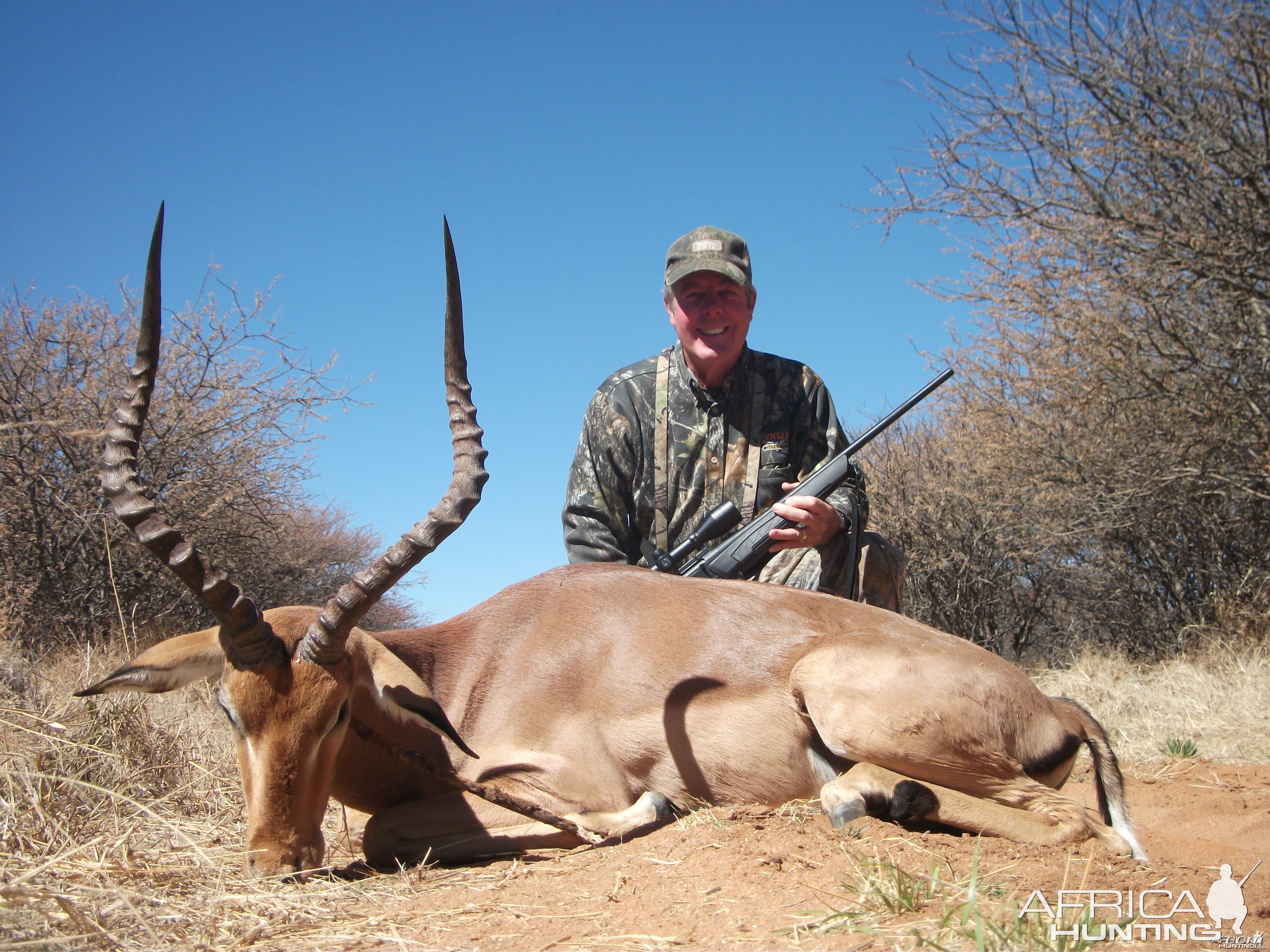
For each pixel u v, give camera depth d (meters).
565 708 3.80
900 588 5.27
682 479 5.23
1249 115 9.34
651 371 5.39
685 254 5.21
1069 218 9.80
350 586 3.25
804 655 3.70
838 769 3.72
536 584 4.19
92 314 10.01
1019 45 9.52
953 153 9.83
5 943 2.40
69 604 9.63
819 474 4.80
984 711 3.46
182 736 4.61
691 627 3.87
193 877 3.10
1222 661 8.67
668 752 3.73
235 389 10.21
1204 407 9.62
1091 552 11.95
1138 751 6.28
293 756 3.19
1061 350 9.70
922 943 2.30
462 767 3.73
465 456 3.50
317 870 3.17
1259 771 5.55
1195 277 9.34
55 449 9.62
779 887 2.77
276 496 11.19
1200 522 10.88
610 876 3.03
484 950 2.53
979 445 11.77
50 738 3.70
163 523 3.15
